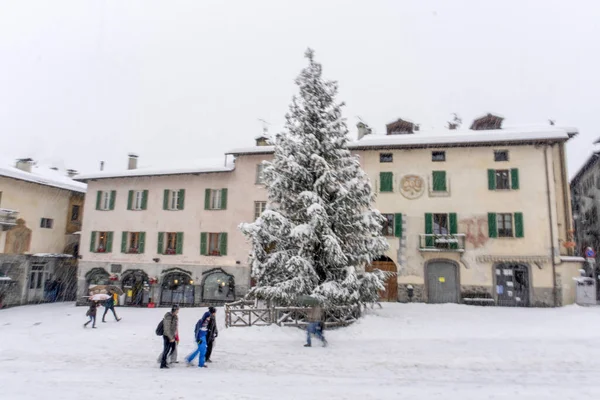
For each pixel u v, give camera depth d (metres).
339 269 16.80
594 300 23.12
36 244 31.95
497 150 24.89
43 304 31.47
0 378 9.88
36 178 31.31
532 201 23.95
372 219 17.73
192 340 14.89
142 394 8.49
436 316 19.06
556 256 23.19
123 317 21.98
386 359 11.72
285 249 17.39
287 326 15.91
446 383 9.38
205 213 29.00
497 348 12.82
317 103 18.03
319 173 17.19
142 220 30.22
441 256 24.59
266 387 9.03
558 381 9.43
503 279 23.84
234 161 29.67
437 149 25.62
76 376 10.03
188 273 28.47
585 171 30.58
